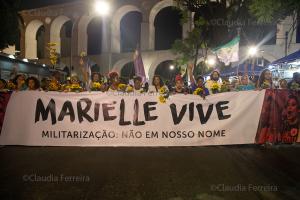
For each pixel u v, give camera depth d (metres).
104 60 37.81
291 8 9.22
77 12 39.06
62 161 6.64
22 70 20.38
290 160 6.77
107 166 6.27
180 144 8.16
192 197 4.71
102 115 8.20
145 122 8.17
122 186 5.16
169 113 8.19
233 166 6.30
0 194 4.83
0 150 7.67
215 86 9.11
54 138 8.16
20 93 8.18
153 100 8.18
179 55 31.23
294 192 4.93
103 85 9.35
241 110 8.17
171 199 4.64
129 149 7.83
